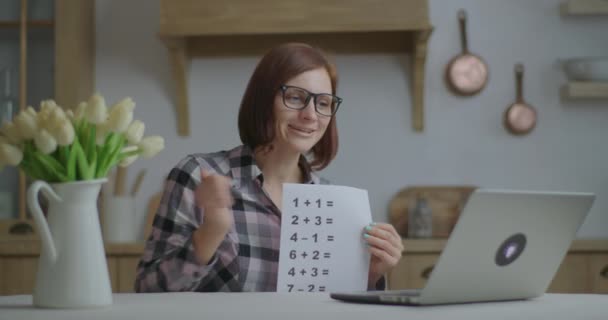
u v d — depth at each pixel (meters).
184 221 1.78
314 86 1.85
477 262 1.20
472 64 3.50
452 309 1.18
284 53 1.86
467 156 3.52
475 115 3.53
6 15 3.32
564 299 1.38
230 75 3.53
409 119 3.52
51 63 3.32
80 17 3.35
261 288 1.83
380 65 3.52
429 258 3.09
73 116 1.31
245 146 1.91
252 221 1.84
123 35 3.55
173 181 1.82
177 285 1.58
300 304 1.24
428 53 3.54
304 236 1.58
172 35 3.24
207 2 3.25
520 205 1.20
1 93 3.30
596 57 3.39
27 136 1.27
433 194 3.49
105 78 3.54
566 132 3.53
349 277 1.60
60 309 1.22
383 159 3.51
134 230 3.43
